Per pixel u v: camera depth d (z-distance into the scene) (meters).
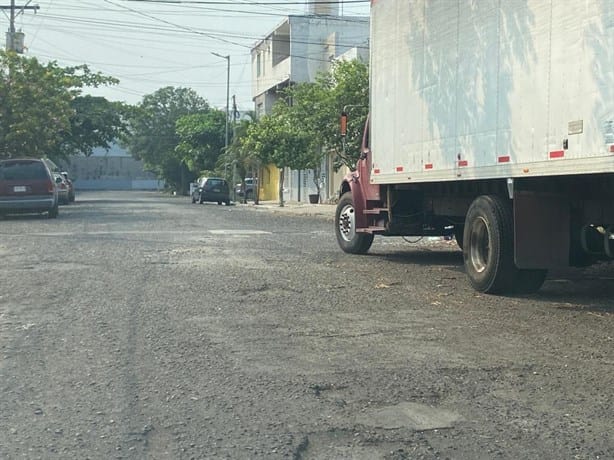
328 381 7.86
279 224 23.52
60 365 8.37
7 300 11.01
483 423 6.68
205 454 5.95
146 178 116.50
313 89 28.92
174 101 89.75
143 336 9.29
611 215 10.72
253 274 13.05
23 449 6.05
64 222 23.31
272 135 37.09
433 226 14.85
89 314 10.23
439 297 11.44
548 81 10.31
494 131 11.30
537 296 11.59
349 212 16.08
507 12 11.01
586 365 8.43
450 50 12.32
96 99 50.09
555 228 11.20
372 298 11.31
